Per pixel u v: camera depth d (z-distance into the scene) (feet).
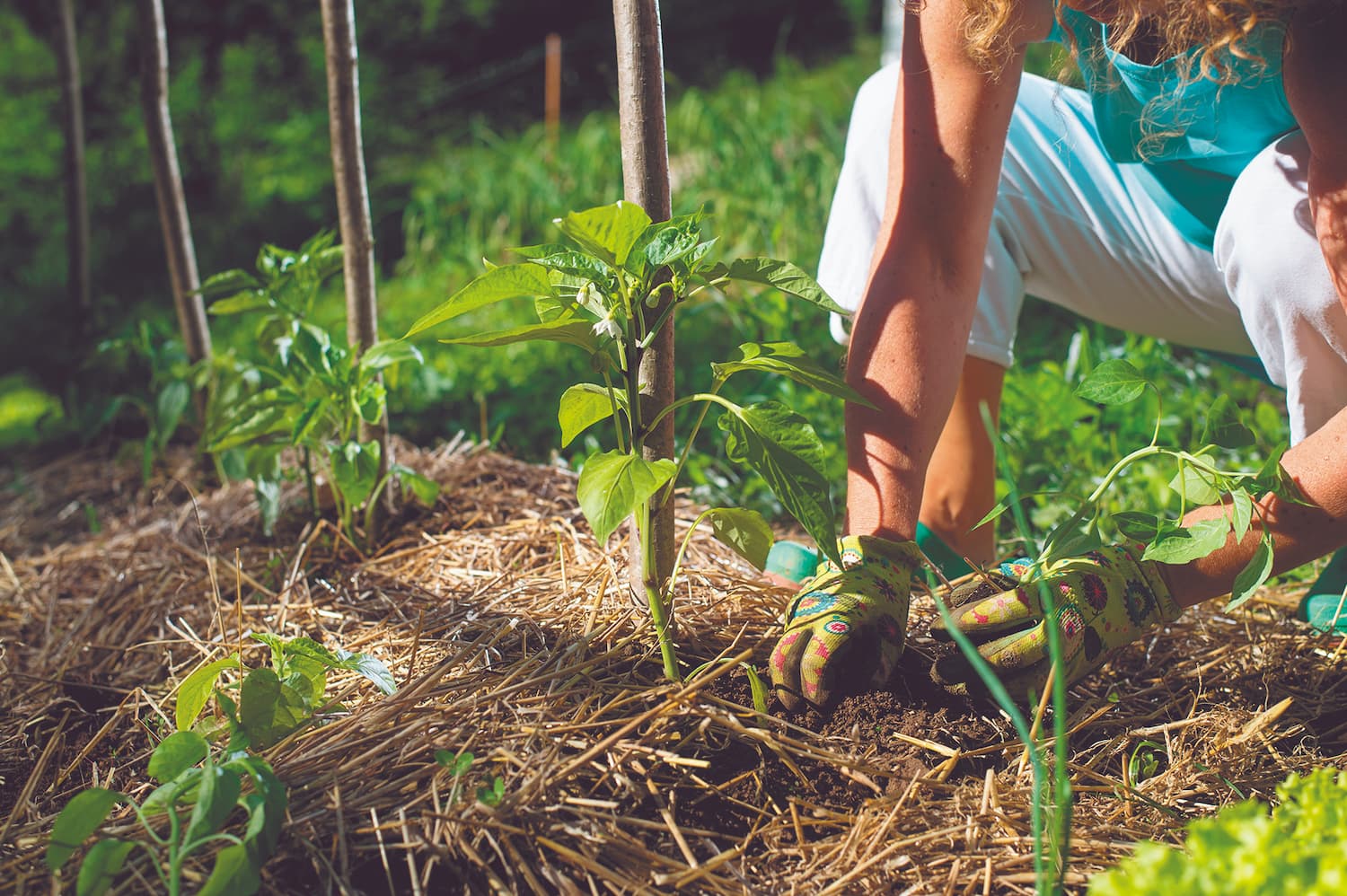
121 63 24.11
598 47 27.50
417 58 26.84
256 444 7.32
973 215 5.14
